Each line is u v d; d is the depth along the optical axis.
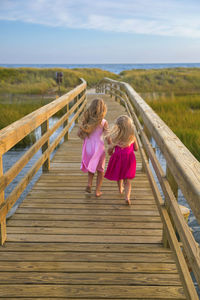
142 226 3.08
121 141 3.46
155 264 2.41
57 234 2.90
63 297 2.04
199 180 1.44
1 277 2.22
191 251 1.55
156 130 2.53
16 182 6.11
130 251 2.60
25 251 2.58
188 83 29.55
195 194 1.33
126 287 2.14
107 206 3.54
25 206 3.52
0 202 2.62
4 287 2.12
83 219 3.22
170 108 13.05
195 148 7.50
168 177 2.45
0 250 2.59
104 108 3.62
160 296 2.06
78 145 6.57
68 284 2.16
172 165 1.87
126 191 3.56
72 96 6.87
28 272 2.29
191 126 9.61
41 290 2.09
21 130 2.87
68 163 5.26
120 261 2.45
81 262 2.43
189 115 11.08
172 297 2.05
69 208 3.48
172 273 2.29
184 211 3.86
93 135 3.69
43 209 3.45
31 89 23.56
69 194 3.89
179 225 1.86
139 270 2.33
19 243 2.72
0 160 2.49
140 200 3.72
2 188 2.54
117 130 3.44
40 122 3.73
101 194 3.90
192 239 1.65
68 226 3.06
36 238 2.81
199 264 1.42
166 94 18.73
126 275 2.26
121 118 3.47
